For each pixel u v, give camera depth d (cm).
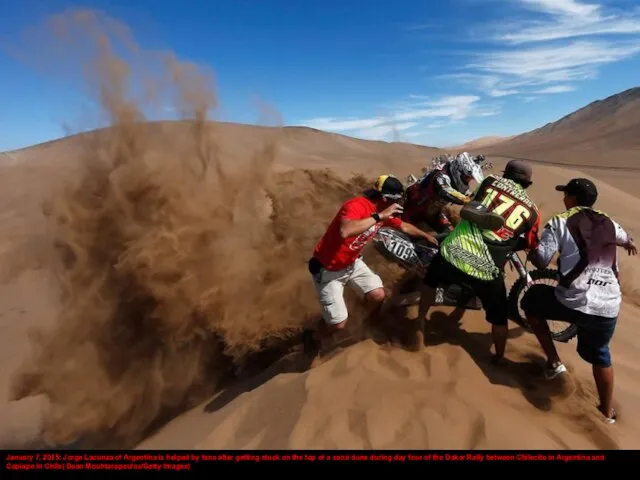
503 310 476
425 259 530
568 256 434
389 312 581
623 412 456
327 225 771
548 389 452
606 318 428
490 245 467
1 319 1141
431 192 561
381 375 445
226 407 504
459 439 362
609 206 2036
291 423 393
